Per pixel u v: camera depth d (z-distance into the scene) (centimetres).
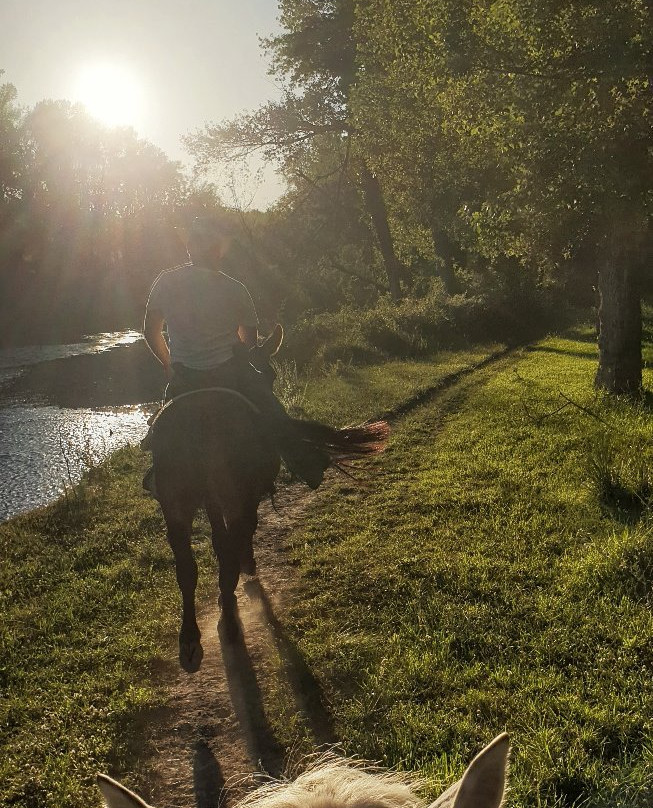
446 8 955
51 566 638
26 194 4409
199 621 526
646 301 3148
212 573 609
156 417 448
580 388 1329
